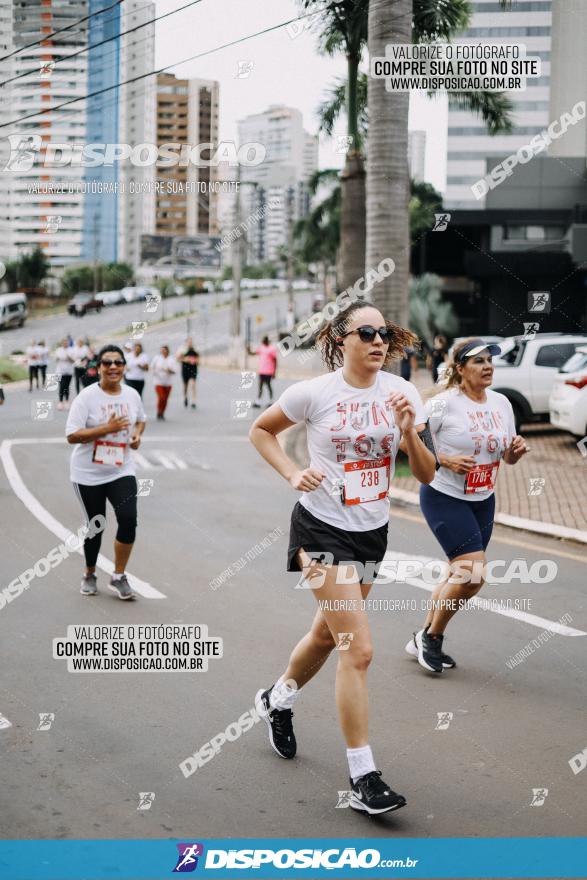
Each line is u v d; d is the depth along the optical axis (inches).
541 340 674.2
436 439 216.5
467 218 1384.1
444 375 223.3
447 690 208.1
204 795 158.2
